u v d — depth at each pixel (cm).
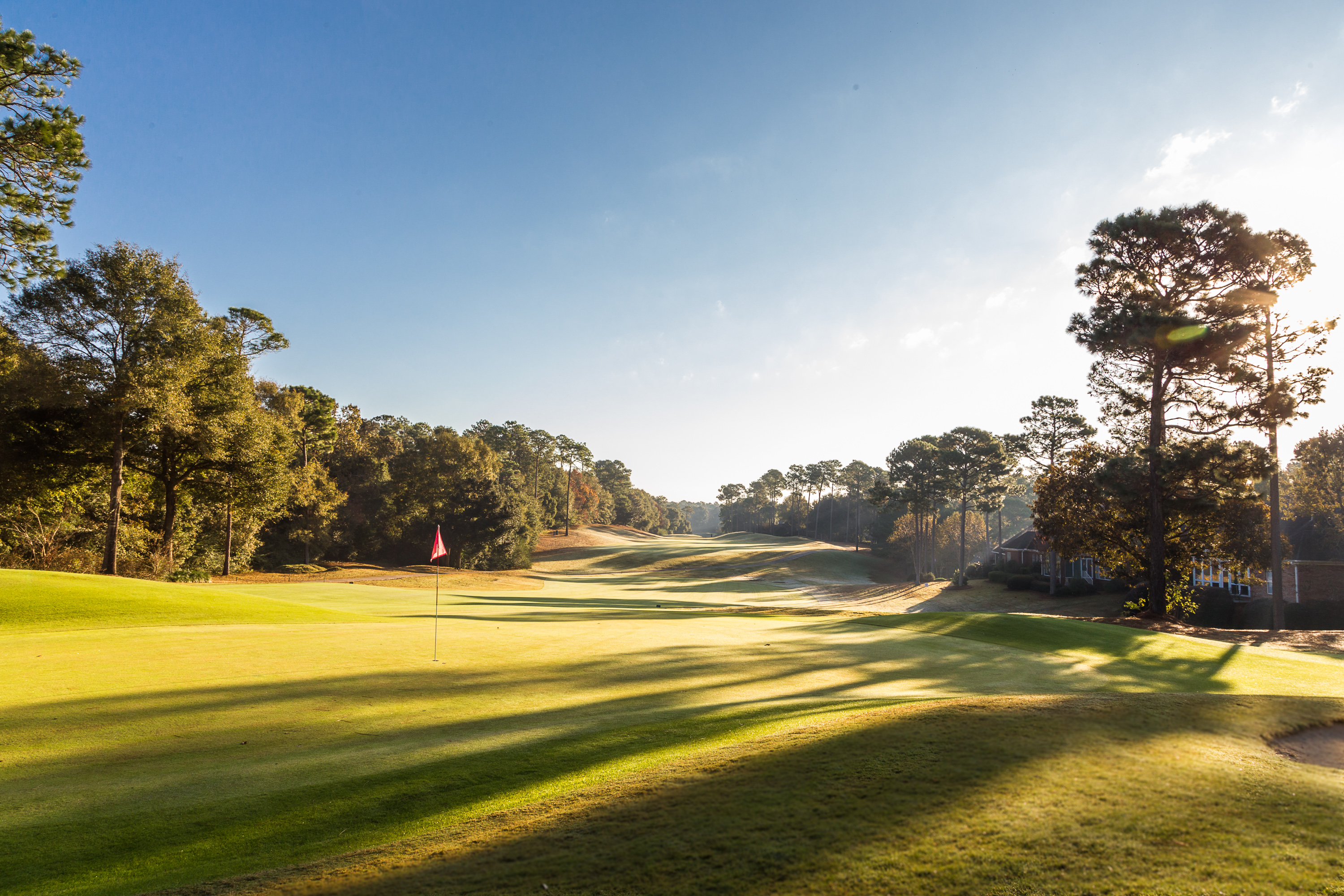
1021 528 11538
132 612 1650
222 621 1702
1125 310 2638
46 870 429
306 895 361
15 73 1396
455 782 590
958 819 404
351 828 494
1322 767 520
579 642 1540
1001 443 5509
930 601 4669
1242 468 2542
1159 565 2683
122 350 2864
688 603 3844
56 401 2688
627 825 427
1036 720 628
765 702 930
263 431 3384
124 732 738
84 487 3203
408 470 6506
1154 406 2789
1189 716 648
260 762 646
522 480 8944
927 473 5862
